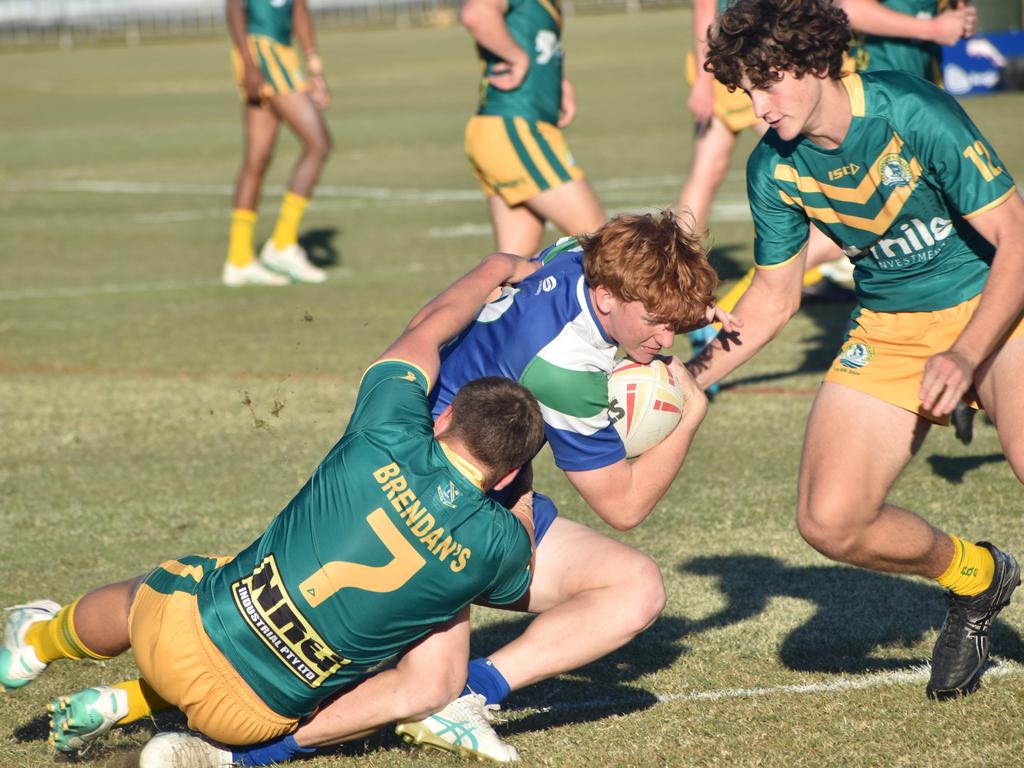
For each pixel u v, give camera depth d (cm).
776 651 1496
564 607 1274
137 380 2936
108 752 1302
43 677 1496
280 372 2956
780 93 1242
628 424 1296
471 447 1166
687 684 1418
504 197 2733
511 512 1241
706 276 1202
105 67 16050
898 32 2350
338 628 1163
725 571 1753
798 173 1338
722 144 2783
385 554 1156
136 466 2320
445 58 15088
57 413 2689
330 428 2517
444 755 1267
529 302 1264
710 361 1446
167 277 4259
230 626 1170
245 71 3978
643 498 1323
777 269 1414
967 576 1322
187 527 1995
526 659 1256
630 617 1259
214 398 2761
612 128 7781
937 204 1295
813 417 1377
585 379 1240
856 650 1489
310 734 1229
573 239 1355
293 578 1162
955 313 1329
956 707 1318
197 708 1184
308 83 4109
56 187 6606
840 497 1318
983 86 7962
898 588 1675
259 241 4844
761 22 1218
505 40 2600
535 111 2678
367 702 1219
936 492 2016
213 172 7012
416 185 6175
